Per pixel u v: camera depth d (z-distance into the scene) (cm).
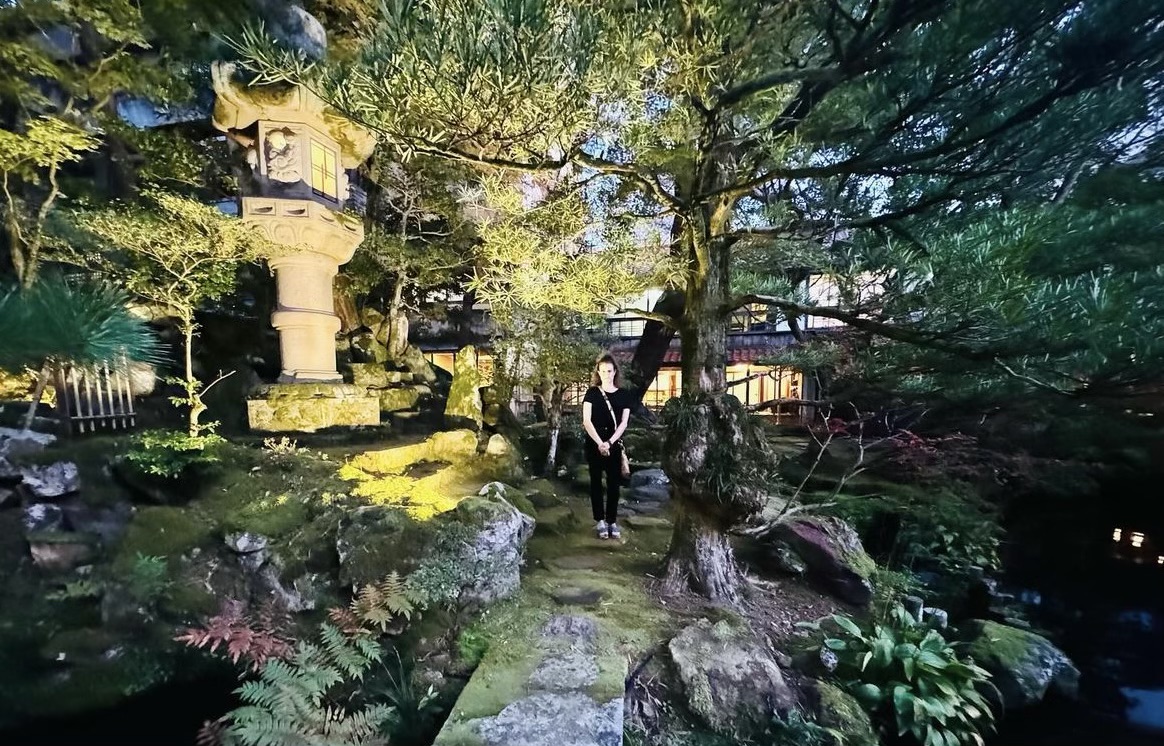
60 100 565
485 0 163
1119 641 486
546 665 283
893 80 274
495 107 186
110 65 549
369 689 298
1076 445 640
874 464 699
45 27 512
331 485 435
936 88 244
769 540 488
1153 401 292
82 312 134
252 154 561
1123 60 206
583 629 320
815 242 462
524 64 170
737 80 268
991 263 293
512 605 351
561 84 190
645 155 347
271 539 370
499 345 720
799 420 1123
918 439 648
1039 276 312
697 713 285
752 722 285
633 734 266
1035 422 621
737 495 338
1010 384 450
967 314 291
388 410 752
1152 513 613
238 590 359
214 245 507
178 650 337
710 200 362
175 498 410
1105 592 560
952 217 364
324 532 370
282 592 351
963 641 446
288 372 615
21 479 366
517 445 755
